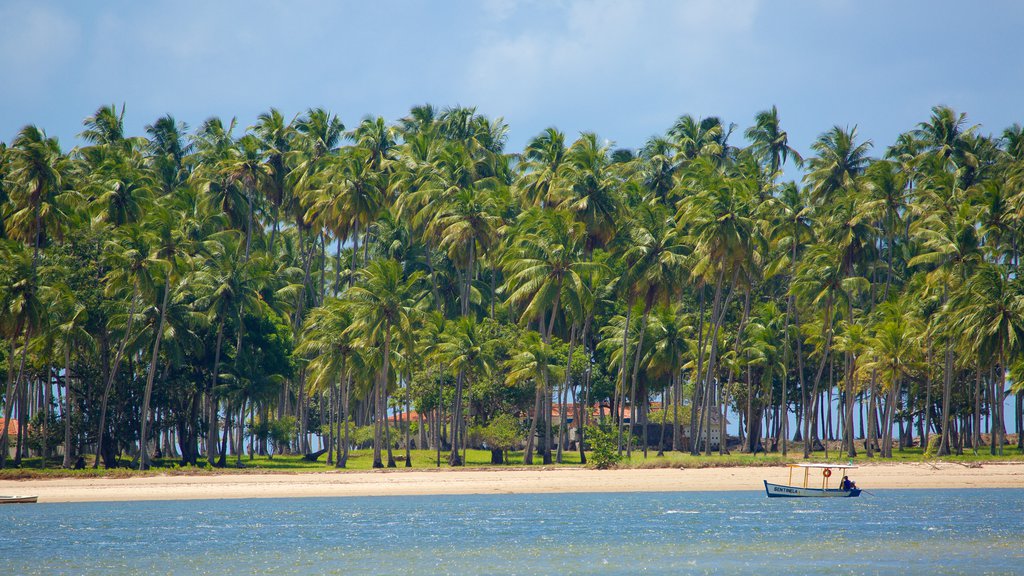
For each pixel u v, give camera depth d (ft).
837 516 391.65
